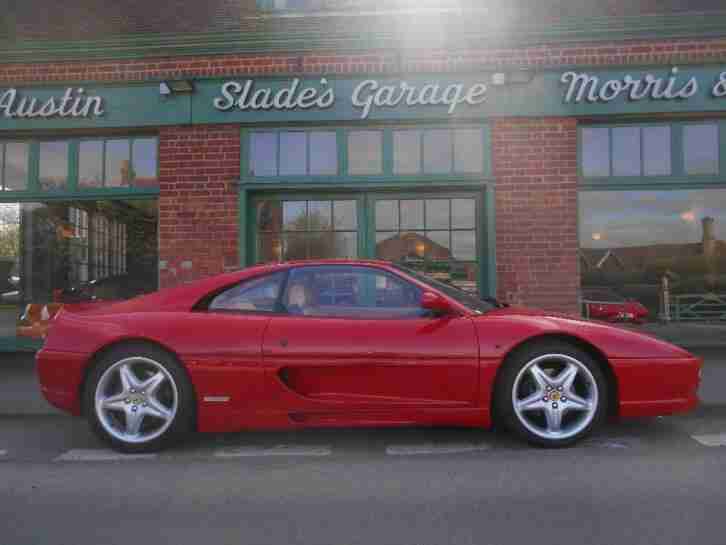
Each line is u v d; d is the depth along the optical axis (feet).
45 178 27.40
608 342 14.55
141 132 27.17
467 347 14.37
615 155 26.43
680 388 14.57
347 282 15.26
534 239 25.91
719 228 28.94
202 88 26.50
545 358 14.53
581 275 28.27
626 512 11.14
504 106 25.98
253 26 27.50
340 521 10.95
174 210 26.53
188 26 27.53
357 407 14.39
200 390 14.42
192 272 26.37
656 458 14.05
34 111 26.63
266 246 27.12
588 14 26.35
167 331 14.56
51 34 27.32
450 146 26.45
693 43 25.50
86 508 11.68
